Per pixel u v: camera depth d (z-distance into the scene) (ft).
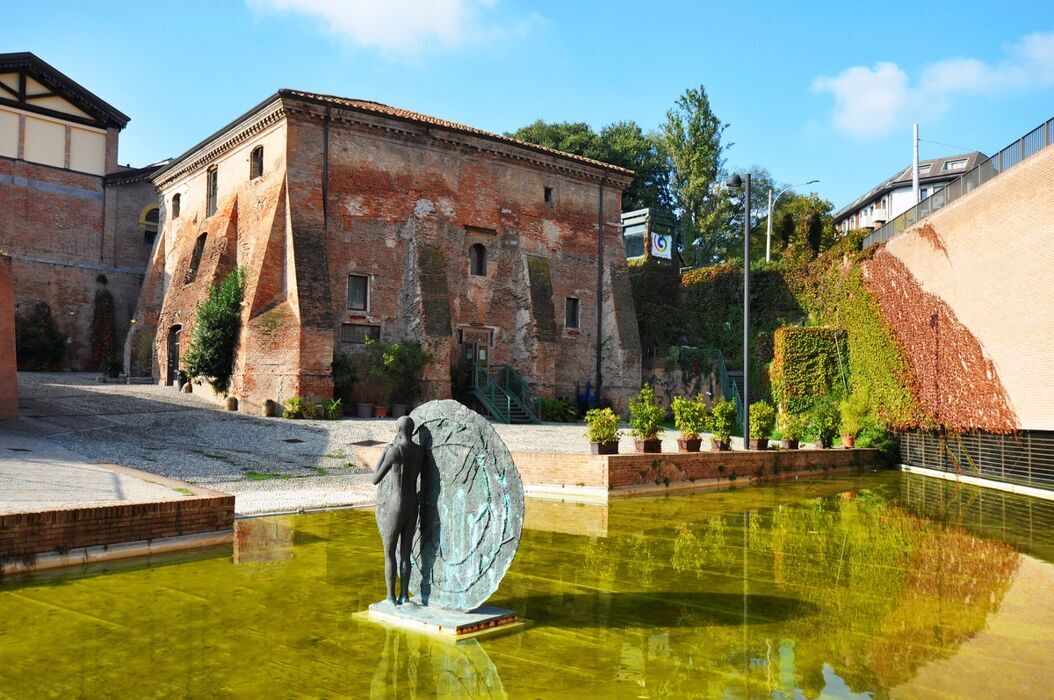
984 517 46.85
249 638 21.59
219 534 34.12
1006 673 19.84
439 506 24.36
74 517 29.32
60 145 124.06
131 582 27.27
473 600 23.35
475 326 99.96
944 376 71.51
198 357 85.46
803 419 86.38
